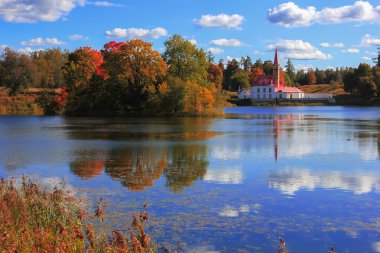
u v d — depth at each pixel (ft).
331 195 63.26
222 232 46.34
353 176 77.97
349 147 121.49
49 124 220.23
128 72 303.07
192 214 52.70
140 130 181.37
